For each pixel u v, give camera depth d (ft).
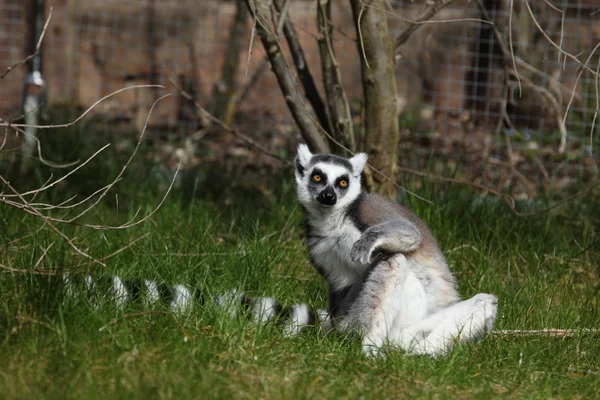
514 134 42.78
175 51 50.24
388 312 20.85
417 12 28.48
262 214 33.27
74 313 19.29
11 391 15.30
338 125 29.45
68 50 48.55
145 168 39.19
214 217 33.12
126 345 18.01
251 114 48.85
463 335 21.04
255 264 25.67
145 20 49.85
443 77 49.55
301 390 16.65
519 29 44.19
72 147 38.17
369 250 20.90
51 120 39.29
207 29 50.62
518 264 29.01
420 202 31.17
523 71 45.19
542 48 45.44
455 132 45.37
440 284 22.49
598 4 46.70
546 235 31.76
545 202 35.53
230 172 40.65
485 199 33.04
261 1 27.40
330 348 19.84
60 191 35.78
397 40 28.25
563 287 27.25
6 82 48.75
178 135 45.62
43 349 17.58
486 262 28.07
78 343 17.83
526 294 25.53
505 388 18.40
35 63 39.50
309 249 23.86
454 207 31.78
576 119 43.91
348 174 23.41
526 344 21.42
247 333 19.84
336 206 23.06
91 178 37.29
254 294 24.50
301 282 26.32
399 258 21.09
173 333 18.97
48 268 21.16
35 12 39.60
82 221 31.76
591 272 29.27
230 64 49.08
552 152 41.50
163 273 24.30
